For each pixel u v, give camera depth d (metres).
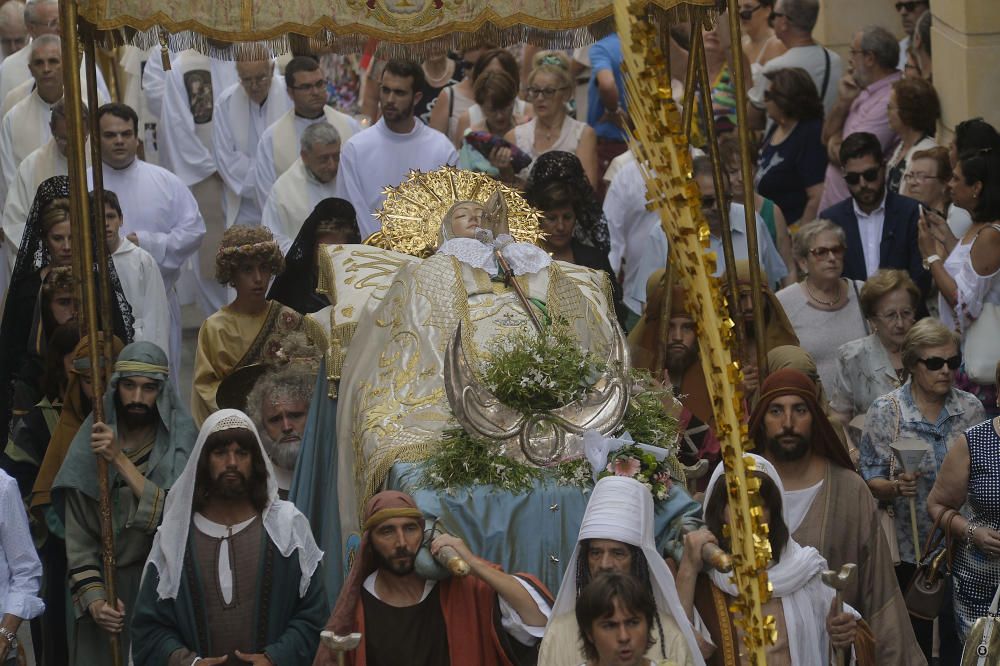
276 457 20.78
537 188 24.92
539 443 17.20
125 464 17.89
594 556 14.25
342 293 21.45
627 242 28.47
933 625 19.31
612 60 33.25
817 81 32.75
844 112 30.59
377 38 21.38
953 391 20.00
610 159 33.31
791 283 27.14
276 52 21.41
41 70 30.62
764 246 26.11
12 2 36.00
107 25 19.81
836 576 14.86
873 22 38.34
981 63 29.91
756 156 30.09
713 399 7.97
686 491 17.31
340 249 22.36
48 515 18.31
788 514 17.44
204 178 34.03
